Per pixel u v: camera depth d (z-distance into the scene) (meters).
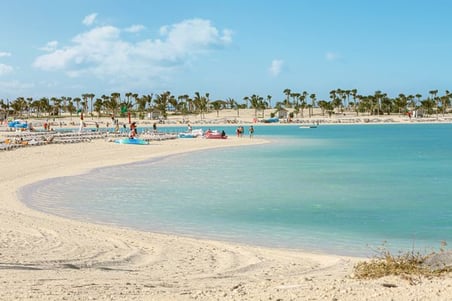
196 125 189.25
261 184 31.84
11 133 96.06
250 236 18.28
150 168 40.94
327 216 21.94
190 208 23.70
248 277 11.70
